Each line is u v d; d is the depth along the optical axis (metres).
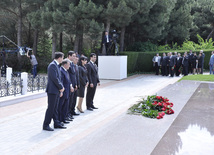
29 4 20.88
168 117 3.94
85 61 6.77
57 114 5.48
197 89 7.05
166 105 4.36
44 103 8.03
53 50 19.78
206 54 21.12
